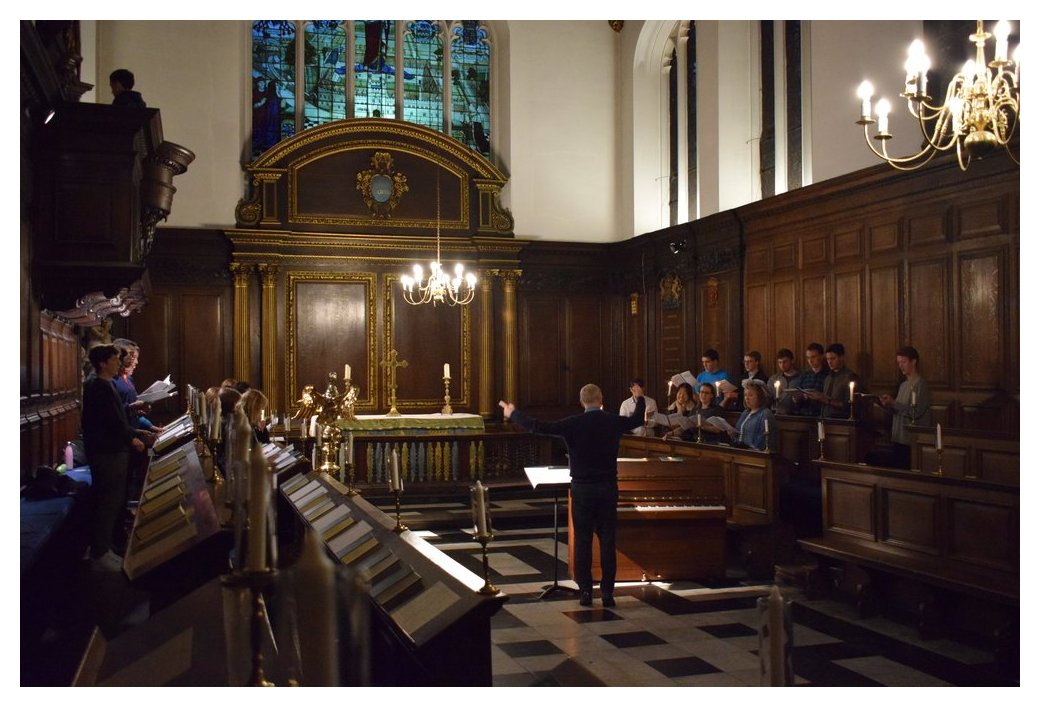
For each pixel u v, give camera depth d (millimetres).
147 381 15414
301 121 16891
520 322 17531
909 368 8539
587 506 7289
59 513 6180
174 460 6477
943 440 7551
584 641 6273
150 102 15562
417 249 16781
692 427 10094
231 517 4086
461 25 17891
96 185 7223
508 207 17594
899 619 6664
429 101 17719
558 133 17828
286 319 16219
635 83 17625
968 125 6547
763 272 13344
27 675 3434
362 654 2225
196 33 15828
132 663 2648
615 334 17875
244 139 16453
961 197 9656
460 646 3127
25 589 4777
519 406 17422
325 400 8047
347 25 17234
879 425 10555
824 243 11945
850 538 7113
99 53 15305
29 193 6859
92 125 7215
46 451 8312
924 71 6383
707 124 15102
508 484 13492
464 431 13789
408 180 16828
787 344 12750
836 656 5758
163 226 15469
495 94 17984
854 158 11359
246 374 15828
